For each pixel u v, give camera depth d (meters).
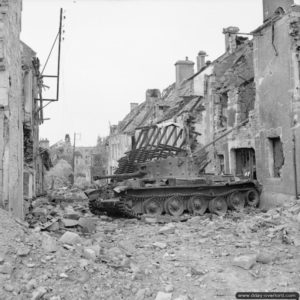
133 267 7.18
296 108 14.20
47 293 5.63
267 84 16.02
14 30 10.78
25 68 17.67
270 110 15.79
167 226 11.89
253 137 17.22
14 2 10.77
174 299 5.95
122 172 17.86
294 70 14.37
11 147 9.58
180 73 34.06
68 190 30.62
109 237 10.66
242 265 7.40
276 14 16.25
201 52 32.75
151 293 6.14
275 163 15.95
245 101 19.08
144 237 10.74
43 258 6.59
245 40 25.36
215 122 21.58
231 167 19.16
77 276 6.25
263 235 10.07
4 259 6.12
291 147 14.37
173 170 16.36
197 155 17.52
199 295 6.16
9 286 5.54
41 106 21.91
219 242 9.62
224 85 21.09
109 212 15.59
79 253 7.32
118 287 6.21
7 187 9.14
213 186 16.02
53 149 66.62
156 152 17.17
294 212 12.03
